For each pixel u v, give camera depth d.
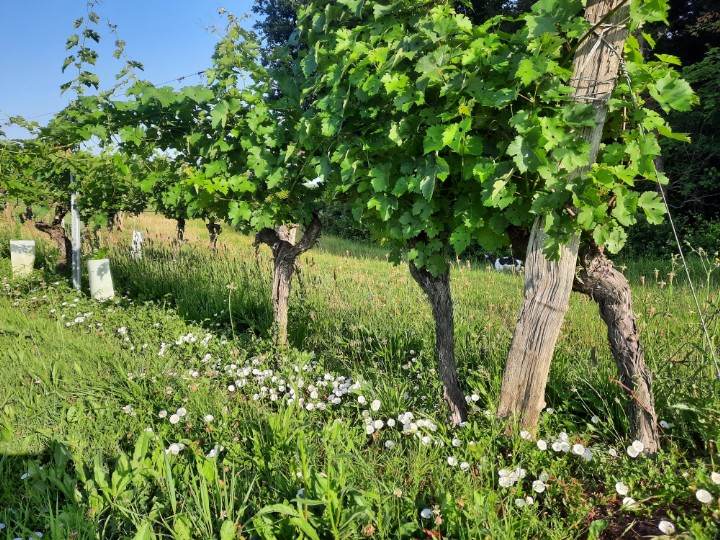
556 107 2.55
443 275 3.34
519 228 3.17
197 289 7.08
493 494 2.36
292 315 5.95
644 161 2.51
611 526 2.29
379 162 3.25
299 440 2.52
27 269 8.37
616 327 2.92
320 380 4.10
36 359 4.44
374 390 3.76
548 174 2.51
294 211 4.40
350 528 2.19
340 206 4.84
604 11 2.57
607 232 2.62
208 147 4.63
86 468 2.89
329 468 2.35
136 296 7.56
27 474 2.73
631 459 2.75
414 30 3.27
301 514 2.17
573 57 2.65
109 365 4.52
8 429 3.22
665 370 3.42
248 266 7.91
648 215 2.56
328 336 5.41
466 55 2.67
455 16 2.87
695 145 11.93
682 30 14.59
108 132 4.97
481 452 2.75
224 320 6.18
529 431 2.94
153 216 17.66
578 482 2.58
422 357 4.52
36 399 3.73
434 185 2.92
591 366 3.50
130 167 5.18
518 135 2.59
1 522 2.46
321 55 3.63
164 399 3.71
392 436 3.17
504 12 14.73
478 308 6.37
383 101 3.20
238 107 4.36
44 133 6.11
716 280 7.43
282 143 4.23
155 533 2.33
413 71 2.96
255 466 2.84
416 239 3.36
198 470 2.56
